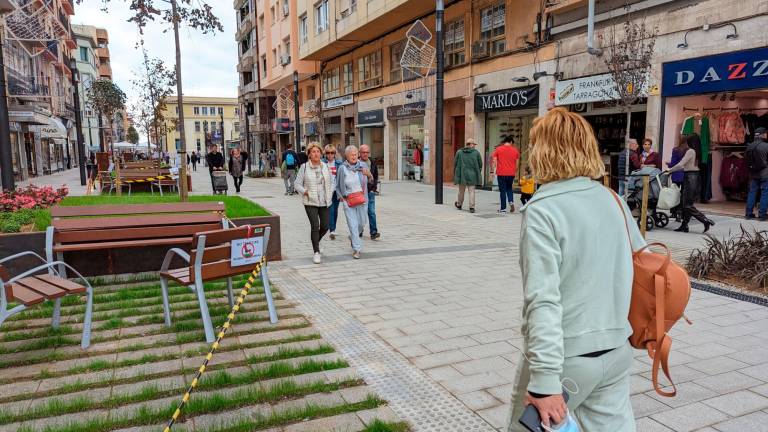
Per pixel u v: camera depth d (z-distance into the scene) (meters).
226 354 4.14
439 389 3.57
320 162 7.46
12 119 26.58
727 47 10.41
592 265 1.83
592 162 1.93
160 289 5.94
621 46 10.44
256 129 46.97
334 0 25.80
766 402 3.40
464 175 13.02
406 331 4.70
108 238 5.83
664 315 1.88
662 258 1.95
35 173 34.81
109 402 3.33
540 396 1.71
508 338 4.53
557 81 14.69
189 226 6.23
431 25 20.59
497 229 10.55
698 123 12.15
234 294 5.81
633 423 1.93
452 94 19.75
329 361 3.98
